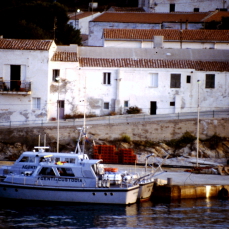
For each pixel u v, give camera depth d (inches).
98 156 7327.8
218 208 5821.9
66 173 5802.2
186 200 6122.1
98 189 5723.4
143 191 5949.8
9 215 5462.6
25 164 6003.9
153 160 7313.0
